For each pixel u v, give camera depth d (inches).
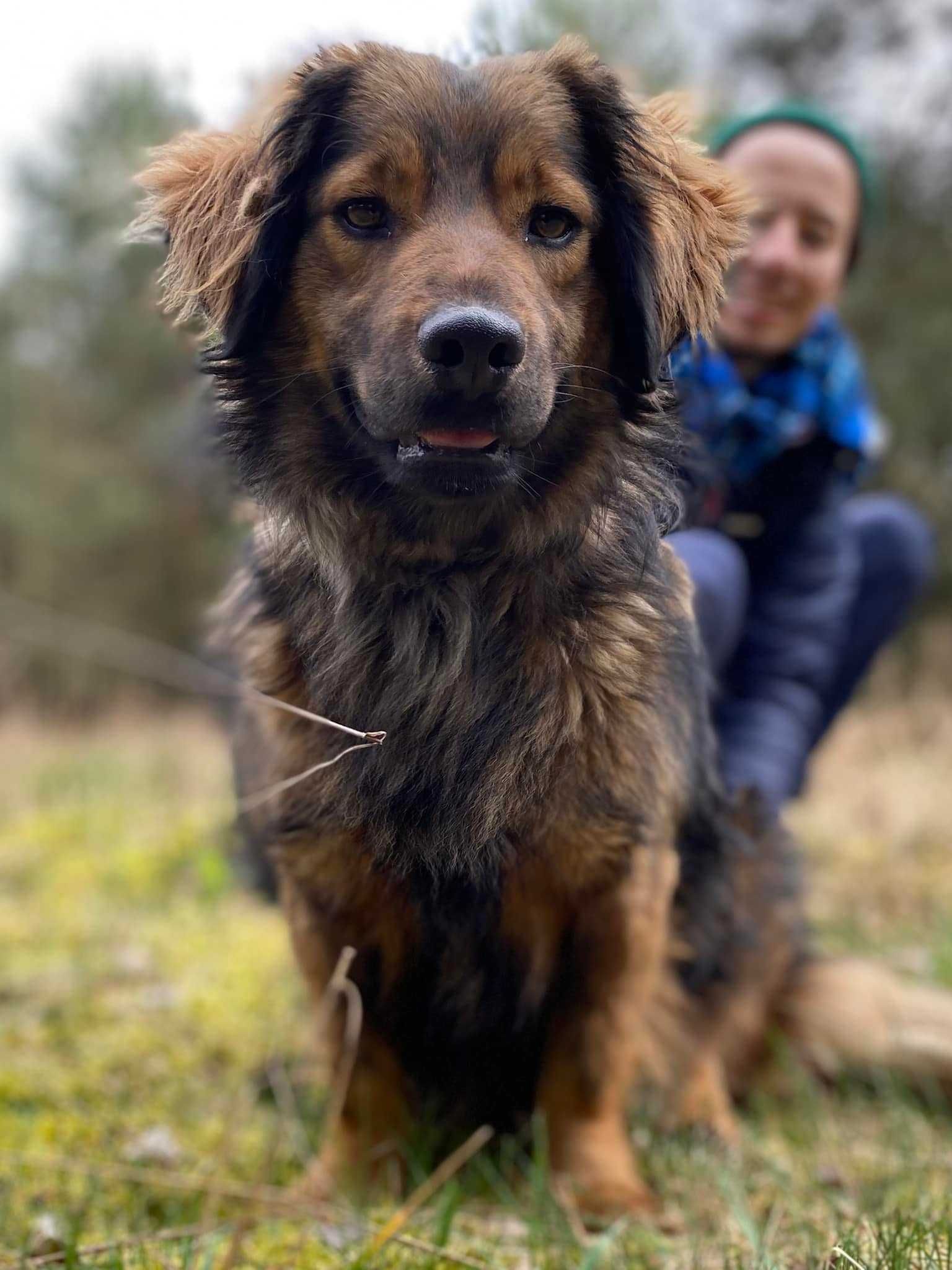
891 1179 20.5
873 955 33.3
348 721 19.1
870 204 32.5
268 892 25.1
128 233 22.5
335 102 19.2
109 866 45.2
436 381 17.0
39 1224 18.5
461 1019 20.8
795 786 28.9
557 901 19.8
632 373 20.1
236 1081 26.0
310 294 19.3
